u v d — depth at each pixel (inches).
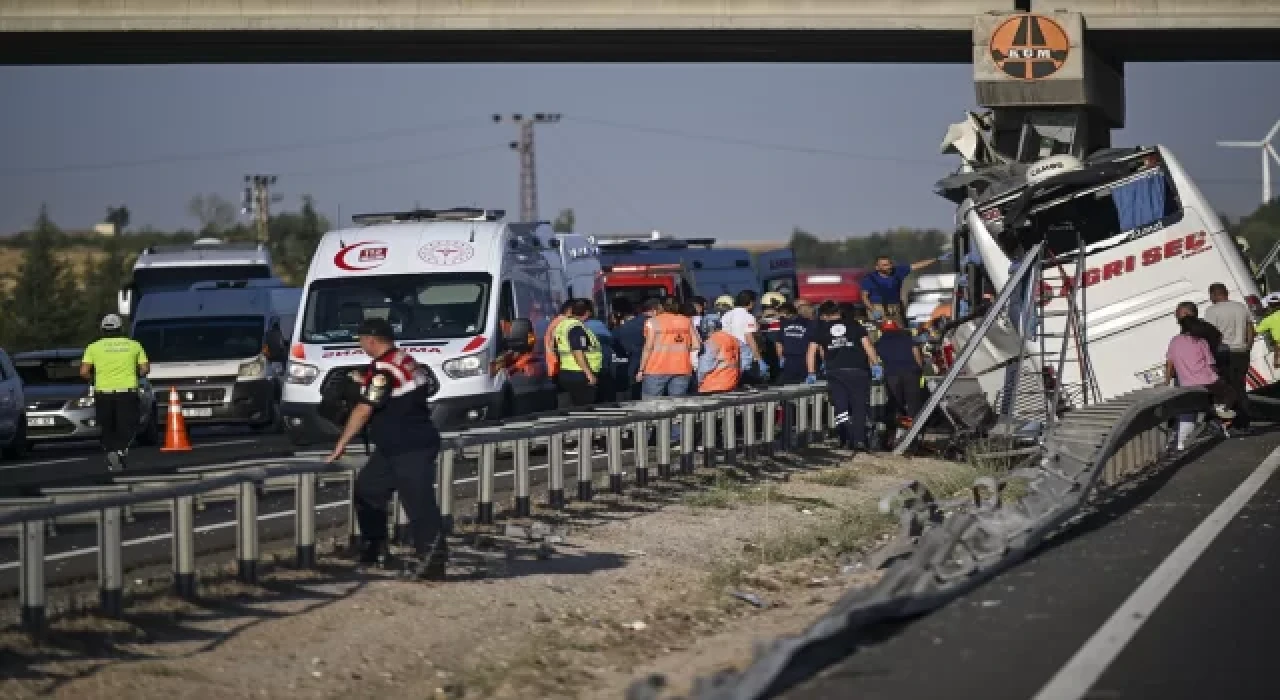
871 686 1101.1
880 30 5344.5
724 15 5334.6
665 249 5979.3
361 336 1549.0
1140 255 3053.6
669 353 2930.6
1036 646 1212.5
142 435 3772.1
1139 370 3041.3
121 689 1131.9
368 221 3363.7
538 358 3339.1
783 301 3636.8
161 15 5280.5
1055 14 5216.5
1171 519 1921.8
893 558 1748.3
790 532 2022.6
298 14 5300.2
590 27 5319.9
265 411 4274.1
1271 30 5354.3
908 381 3063.5
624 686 1205.1
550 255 3612.2
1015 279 2878.9
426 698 1184.8
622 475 2231.8
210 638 1291.8
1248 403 3309.5
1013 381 2999.5
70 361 4069.9
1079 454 2054.6
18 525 1210.6
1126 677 1107.3
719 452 2719.0
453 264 3132.4
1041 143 5310.0
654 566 1756.9
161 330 4384.8
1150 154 3068.4
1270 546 1689.2
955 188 3599.9
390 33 5403.5
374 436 1544.0
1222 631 1258.0
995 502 1888.5
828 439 3056.1
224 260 5556.1
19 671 1149.1
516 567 1686.8
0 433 3491.6
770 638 1366.9
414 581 1549.0
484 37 5506.9
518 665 1261.1
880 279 3764.8
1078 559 1631.4
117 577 1299.2
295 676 1212.5
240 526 1464.1
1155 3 5334.6
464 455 2026.3
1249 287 3065.9
